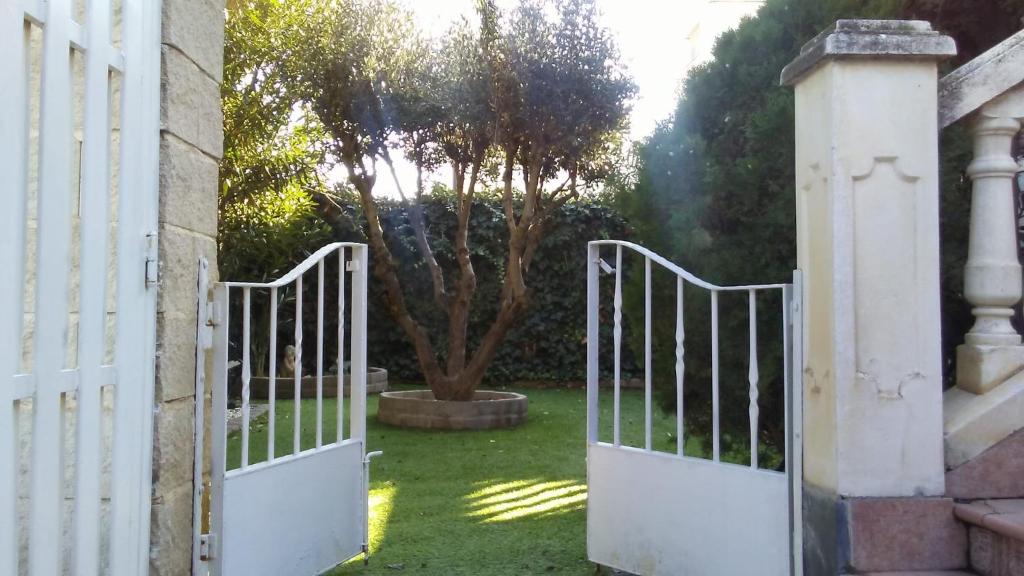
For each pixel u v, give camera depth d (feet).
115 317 7.22
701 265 11.55
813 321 8.42
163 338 8.05
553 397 34.12
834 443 7.95
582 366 37.81
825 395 8.13
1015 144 9.94
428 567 11.88
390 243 36.68
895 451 7.93
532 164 26.89
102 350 6.98
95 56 6.75
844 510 7.82
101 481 7.16
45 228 6.10
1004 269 8.70
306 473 10.48
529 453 21.75
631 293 12.83
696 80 12.46
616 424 11.17
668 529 10.19
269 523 9.65
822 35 8.20
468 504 16.06
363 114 27.20
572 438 24.08
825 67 8.18
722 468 9.51
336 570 11.73
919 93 8.12
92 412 6.82
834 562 7.91
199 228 8.93
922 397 7.99
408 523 14.55
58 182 6.27
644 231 12.64
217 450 8.84
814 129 8.42
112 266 7.30
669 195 12.39
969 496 8.11
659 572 10.29
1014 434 8.23
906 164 8.04
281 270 34.04
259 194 27.02
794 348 8.68
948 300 10.27
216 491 8.80
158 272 7.98
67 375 6.44
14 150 5.73
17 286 5.80
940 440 8.00
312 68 25.91
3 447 5.63
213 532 8.78
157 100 7.93
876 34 7.95
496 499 16.49
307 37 26.00
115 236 7.25
